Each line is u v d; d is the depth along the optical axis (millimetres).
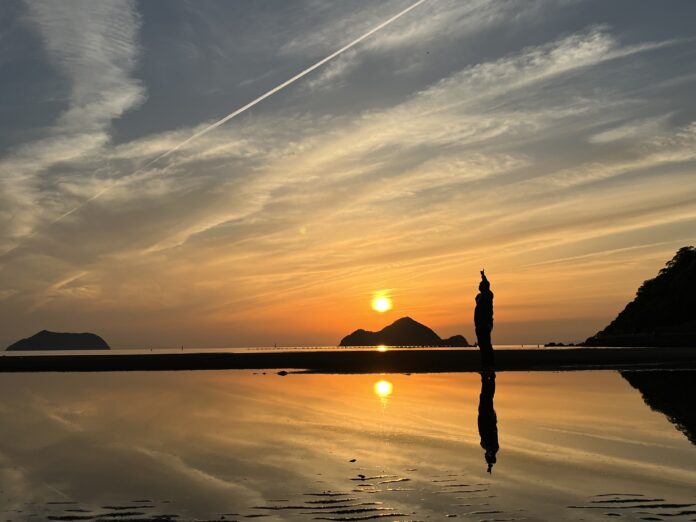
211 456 12812
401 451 13078
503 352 53125
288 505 9180
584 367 37500
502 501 9273
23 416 19094
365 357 51312
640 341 99438
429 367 39875
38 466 12070
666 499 9320
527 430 15414
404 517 8547
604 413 18047
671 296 121000
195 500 9539
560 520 8344
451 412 18766
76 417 18766
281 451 13234
